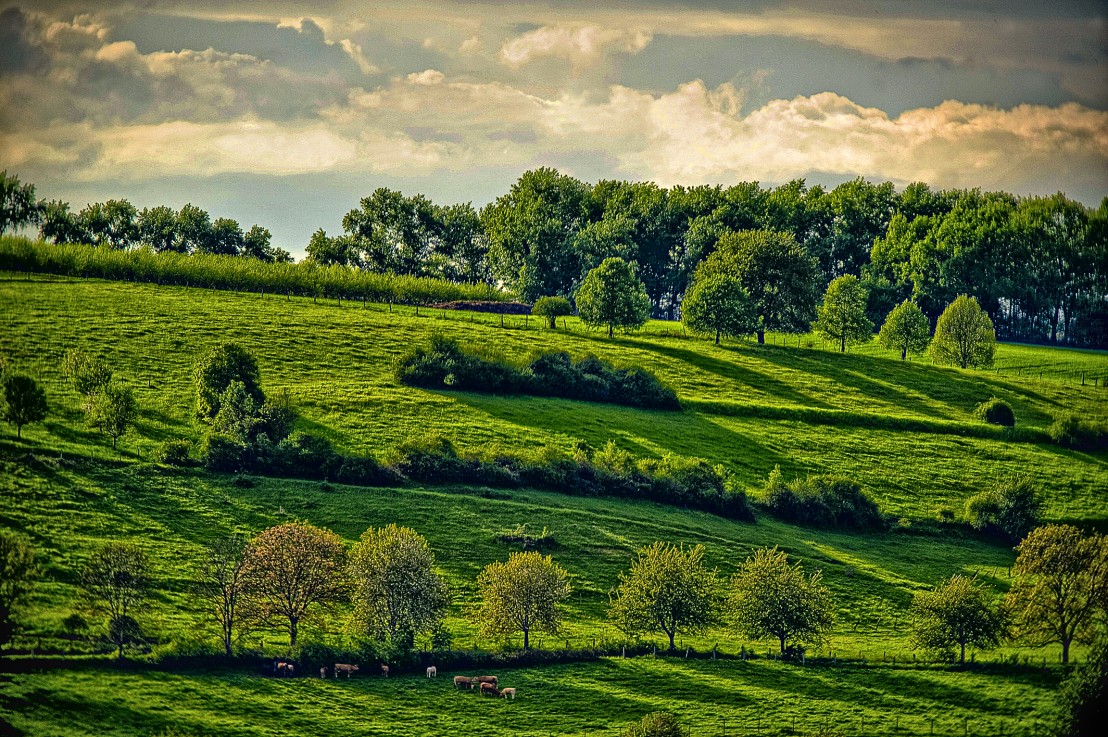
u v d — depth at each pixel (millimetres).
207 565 101125
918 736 89062
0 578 94312
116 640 93062
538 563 105938
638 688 96375
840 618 116750
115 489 123812
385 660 97000
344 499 129125
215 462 132500
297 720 86312
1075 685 93000
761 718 91438
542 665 100250
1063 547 109500
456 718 89250
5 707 81938
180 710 85250
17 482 121188
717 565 125312
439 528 125438
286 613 101062
